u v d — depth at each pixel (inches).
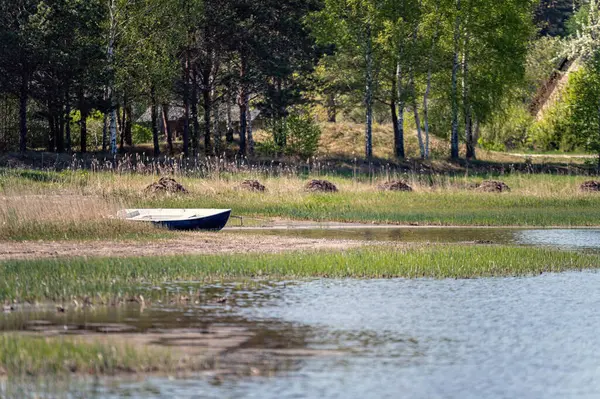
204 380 1043.9
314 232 2810.0
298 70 5620.1
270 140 6038.4
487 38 5772.6
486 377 1098.1
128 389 995.9
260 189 3816.4
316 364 1134.4
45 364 1057.5
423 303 1539.1
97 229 2381.9
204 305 1475.1
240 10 5438.0
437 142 6678.2
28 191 2994.6
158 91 5221.5
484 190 4254.4
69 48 4815.5
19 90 4921.3
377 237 2699.3
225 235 2566.4
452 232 2913.4
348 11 5679.1
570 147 7391.7
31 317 1353.3
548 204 3850.9
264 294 1588.3
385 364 1144.8
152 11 5187.0
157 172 4483.3
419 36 5782.5
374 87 5861.2
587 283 1775.3
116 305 1456.7
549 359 1184.2
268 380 1056.2
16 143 5856.3
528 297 1611.7
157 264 1849.2
